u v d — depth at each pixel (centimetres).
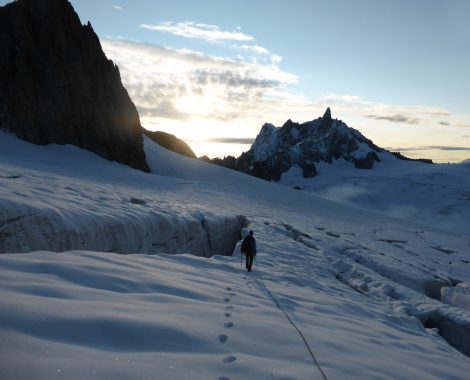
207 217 2525
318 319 775
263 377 393
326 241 2881
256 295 862
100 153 6825
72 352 344
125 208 1772
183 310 548
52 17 6725
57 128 6406
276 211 5278
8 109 5931
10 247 1012
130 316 455
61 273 562
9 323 363
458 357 870
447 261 3506
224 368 392
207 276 952
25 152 5225
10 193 1208
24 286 467
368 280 1795
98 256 747
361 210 7662
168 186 5684
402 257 3048
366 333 791
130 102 7762
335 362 506
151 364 359
